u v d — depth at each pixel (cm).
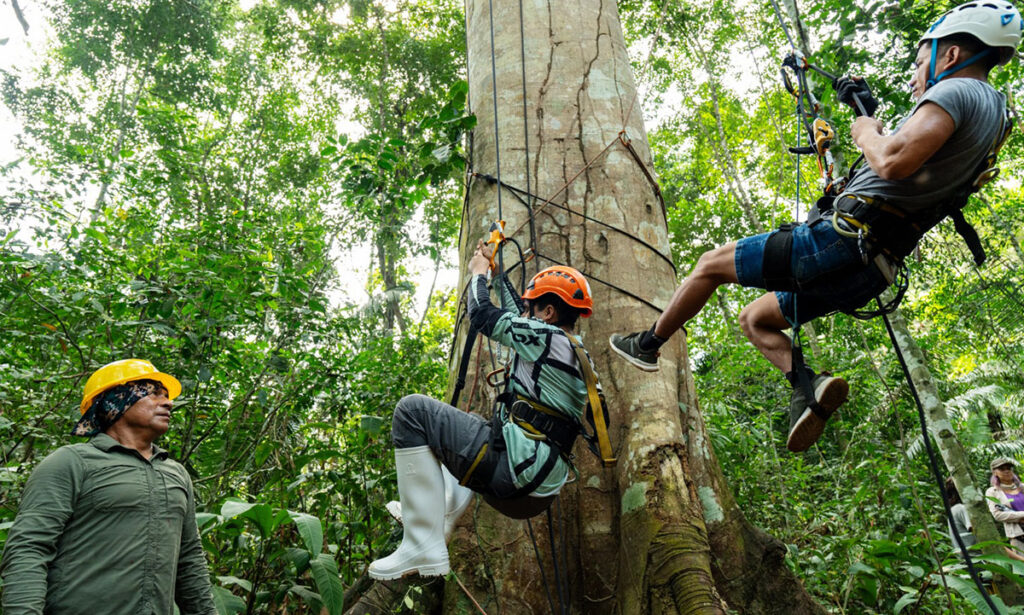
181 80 1577
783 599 358
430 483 253
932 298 1280
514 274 388
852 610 451
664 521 324
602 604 333
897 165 189
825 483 679
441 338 1223
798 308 244
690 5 1344
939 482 241
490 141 434
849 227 204
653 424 351
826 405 233
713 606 300
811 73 630
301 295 591
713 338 984
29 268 516
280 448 545
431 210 1180
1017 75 764
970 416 1133
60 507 232
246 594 429
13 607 211
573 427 252
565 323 273
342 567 492
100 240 588
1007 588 514
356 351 684
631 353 262
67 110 1560
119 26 1564
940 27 207
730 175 1431
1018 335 1285
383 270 1449
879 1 626
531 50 449
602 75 445
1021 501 606
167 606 244
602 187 410
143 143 1312
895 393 893
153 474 256
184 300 538
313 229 682
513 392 253
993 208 1278
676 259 1460
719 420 657
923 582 444
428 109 1449
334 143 580
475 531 349
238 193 1402
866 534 521
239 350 587
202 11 1573
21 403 510
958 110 190
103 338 564
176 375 510
